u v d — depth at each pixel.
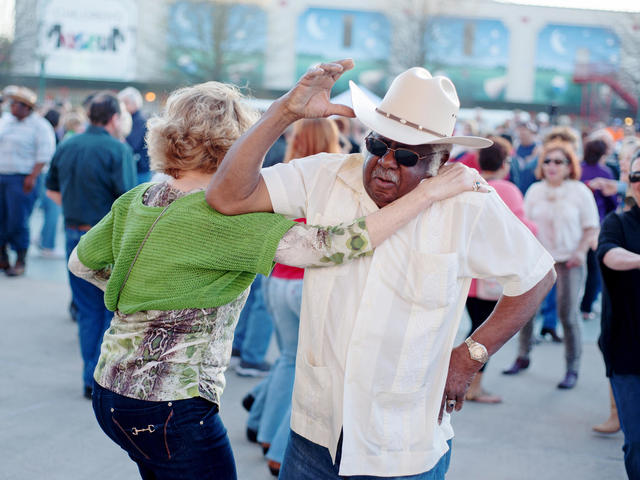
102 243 2.38
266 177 2.23
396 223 2.08
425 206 2.10
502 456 4.39
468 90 36.72
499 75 36.88
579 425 5.00
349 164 2.26
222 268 2.14
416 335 2.11
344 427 2.10
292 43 35.25
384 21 34.97
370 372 2.11
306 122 4.15
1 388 5.11
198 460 2.20
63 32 35.69
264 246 2.11
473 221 2.15
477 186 2.16
